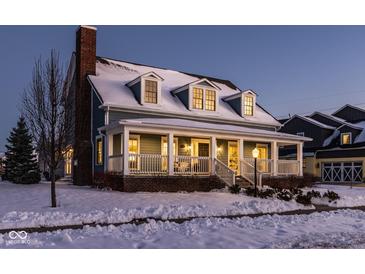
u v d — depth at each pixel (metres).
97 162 21.02
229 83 31.22
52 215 10.39
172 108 22.31
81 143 18.92
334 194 16.84
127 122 17.16
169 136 18.53
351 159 32.81
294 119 40.19
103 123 20.34
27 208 12.38
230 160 24.33
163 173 18.25
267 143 26.23
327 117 39.44
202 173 19.73
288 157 37.44
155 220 10.80
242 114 25.22
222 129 19.95
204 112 23.45
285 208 13.90
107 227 9.24
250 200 15.48
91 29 22.66
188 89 23.14
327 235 8.97
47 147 13.13
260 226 10.00
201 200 14.74
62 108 13.52
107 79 22.53
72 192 16.62
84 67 22.11
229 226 9.85
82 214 10.65
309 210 14.09
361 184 30.81
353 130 34.59
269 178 21.62
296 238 8.53
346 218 12.05
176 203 13.83
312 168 35.84
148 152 21.08
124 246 7.50
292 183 22.61
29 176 22.47
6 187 19.72
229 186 18.73
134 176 17.17
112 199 14.41
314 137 37.72
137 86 21.64
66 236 7.84
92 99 21.78
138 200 14.24
